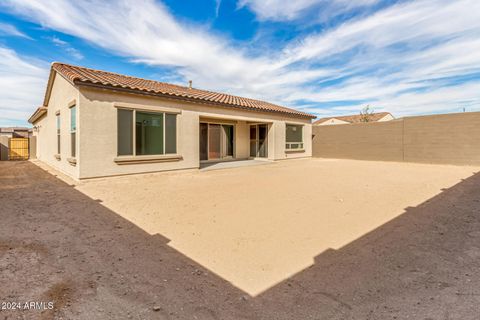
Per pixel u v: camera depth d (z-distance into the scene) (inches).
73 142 369.4
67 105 388.5
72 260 126.8
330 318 86.0
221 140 633.6
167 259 130.5
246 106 550.3
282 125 676.1
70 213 205.8
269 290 103.7
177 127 429.7
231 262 128.3
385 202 247.4
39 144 739.4
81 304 91.4
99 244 147.2
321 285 107.3
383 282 109.0
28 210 212.1
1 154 760.3
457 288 103.5
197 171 460.1
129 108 368.5
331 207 229.8
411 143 649.6
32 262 123.2
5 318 82.0
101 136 343.9
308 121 791.1
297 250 142.4
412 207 229.5
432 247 145.2
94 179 340.2
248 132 707.4
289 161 693.3
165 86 548.4
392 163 644.7
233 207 228.7
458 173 454.9
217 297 98.6
